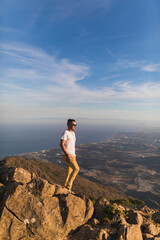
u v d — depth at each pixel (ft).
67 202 18.35
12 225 14.62
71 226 17.56
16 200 16.03
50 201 17.84
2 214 14.87
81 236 16.66
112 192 161.79
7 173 19.90
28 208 15.97
